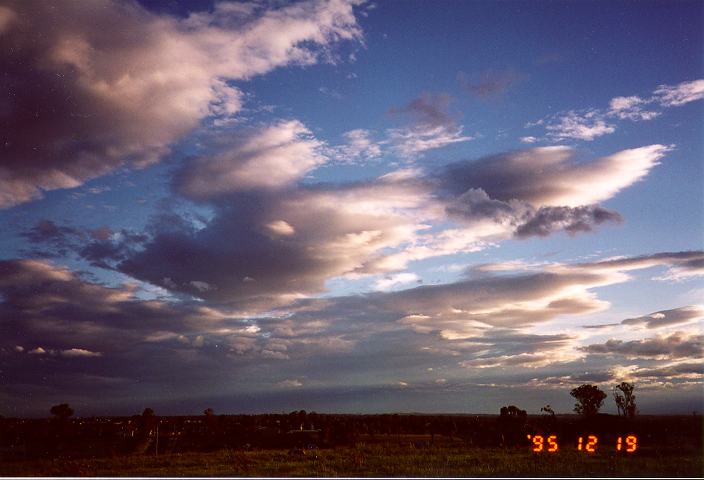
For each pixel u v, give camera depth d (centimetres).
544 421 3128
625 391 2977
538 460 2236
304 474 2052
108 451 3353
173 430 4462
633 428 2734
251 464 2467
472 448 2967
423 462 2333
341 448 3444
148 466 2453
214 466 2383
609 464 2020
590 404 2997
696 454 2205
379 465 2256
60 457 3058
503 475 1848
